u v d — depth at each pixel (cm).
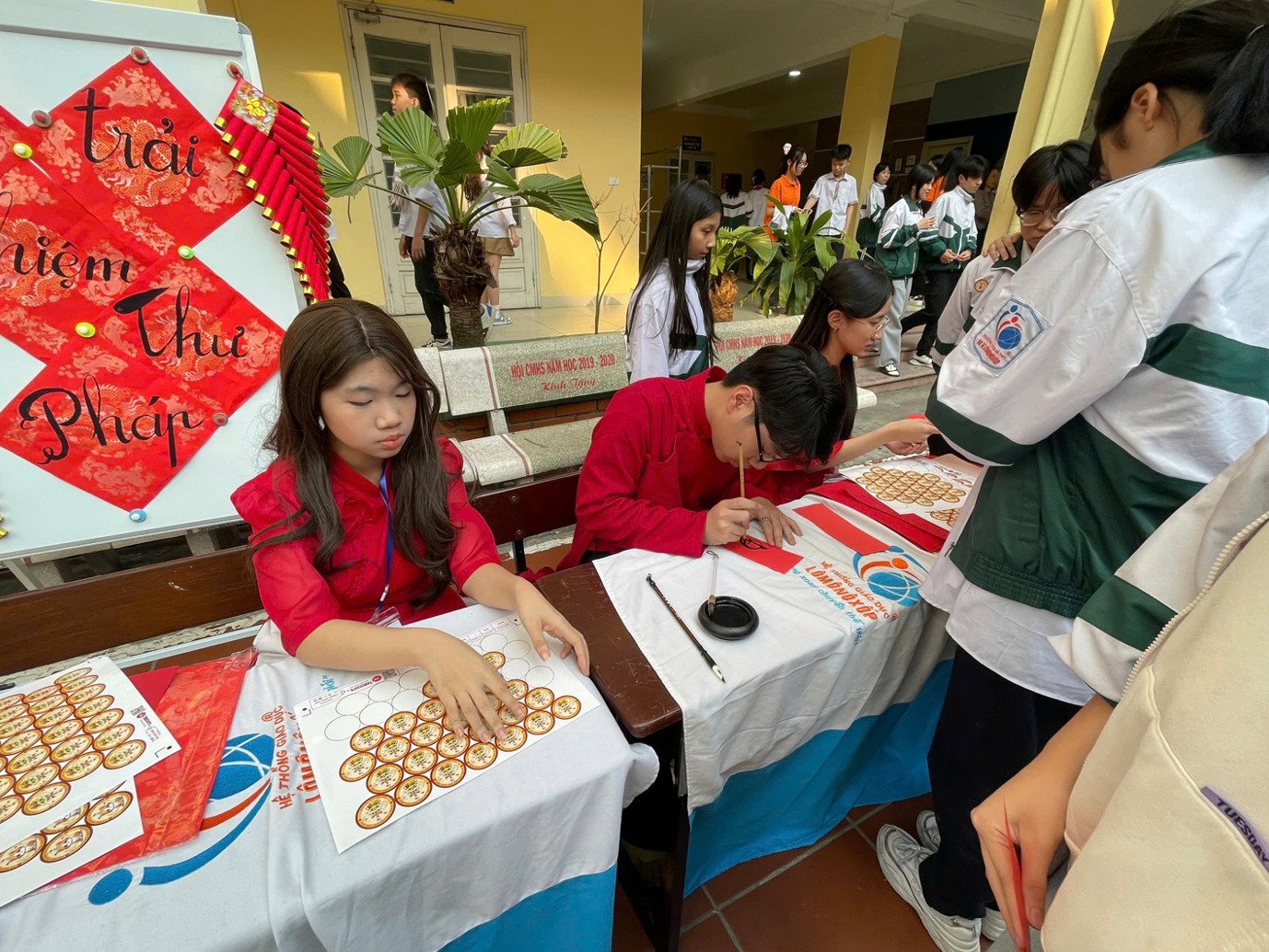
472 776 58
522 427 250
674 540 99
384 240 468
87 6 103
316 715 66
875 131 618
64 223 111
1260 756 28
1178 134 57
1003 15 601
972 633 77
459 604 103
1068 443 64
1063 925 35
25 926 45
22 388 115
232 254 128
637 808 94
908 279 411
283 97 408
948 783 89
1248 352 50
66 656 94
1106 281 53
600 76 493
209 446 135
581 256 547
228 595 105
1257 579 31
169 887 48
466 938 61
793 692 80
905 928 106
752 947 103
